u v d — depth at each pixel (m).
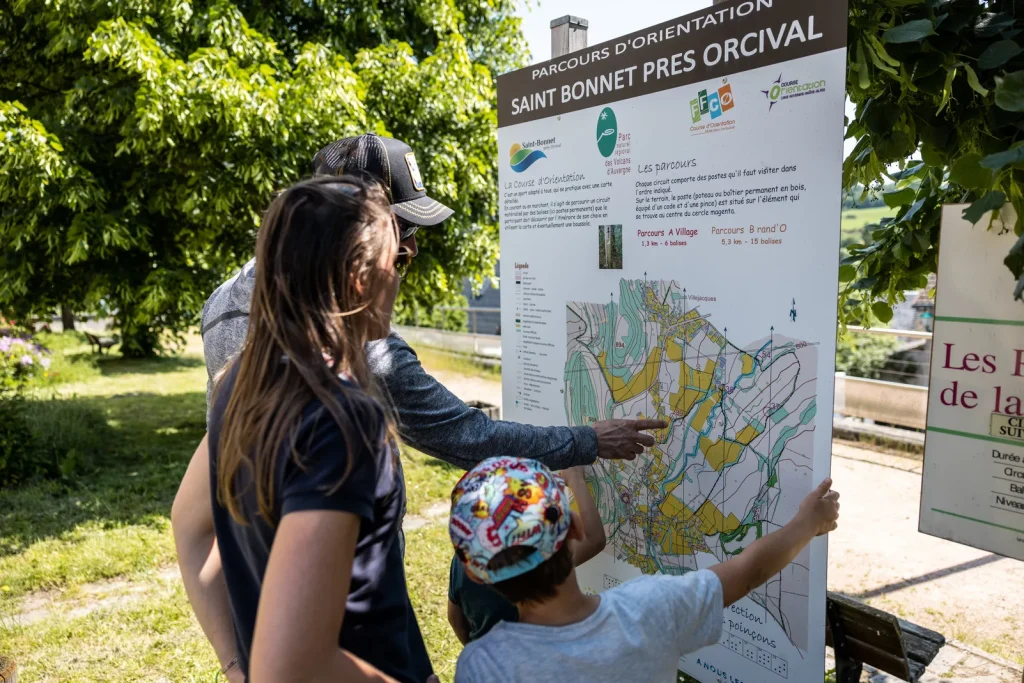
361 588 1.12
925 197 2.69
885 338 8.62
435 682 1.37
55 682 3.44
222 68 6.18
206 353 1.67
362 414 1.02
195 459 1.47
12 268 6.95
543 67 2.54
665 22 2.06
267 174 6.37
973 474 1.85
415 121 7.40
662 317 2.19
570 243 2.52
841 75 1.65
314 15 7.92
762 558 1.54
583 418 2.56
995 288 1.76
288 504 0.97
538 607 1.34
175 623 4.02
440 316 15.62
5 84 7.52
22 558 4.96
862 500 6.06
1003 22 1.85
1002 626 3.90
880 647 2.32
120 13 6.39
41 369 11.74
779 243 1.83
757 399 1.93
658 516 2.29
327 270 1.07
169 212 7.36
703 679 2.22
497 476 1.33
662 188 2.13
